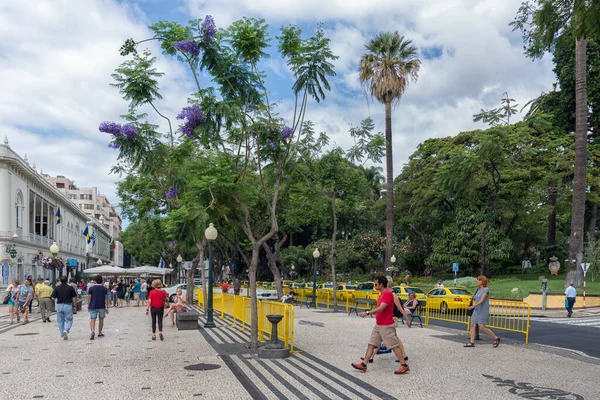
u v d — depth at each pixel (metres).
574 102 42.06
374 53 30.25
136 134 12.21
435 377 8.30
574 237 29.20
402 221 51.09
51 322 19.12
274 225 11.81
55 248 25.73
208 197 11.12
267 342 11.95
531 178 40.62
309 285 39.44
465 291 22.73
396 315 14.66
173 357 10.36
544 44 9.92
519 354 10.80
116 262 137.12
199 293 29.06
